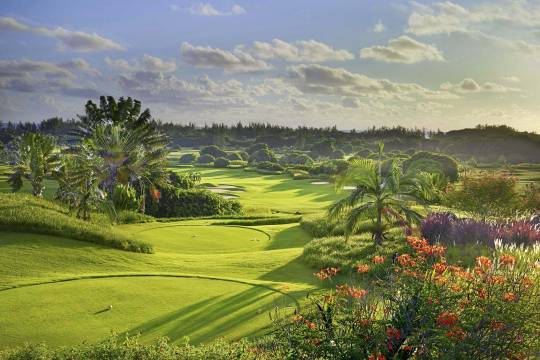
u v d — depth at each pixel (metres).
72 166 41.34
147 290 16.66
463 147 189.25
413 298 6.18
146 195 50.91
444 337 5.59
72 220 25.95
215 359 8.99
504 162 146.25
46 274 18.69
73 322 13.30
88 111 53.56
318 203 61.88
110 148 43.09
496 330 5.70
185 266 21.69
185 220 42.50
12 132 187.75
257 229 36.47
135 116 54.47
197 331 12.62
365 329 6.25
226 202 54.56
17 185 55.00
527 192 37.59
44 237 23.53
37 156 53.41
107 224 32.72
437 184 38.56
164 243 29.91
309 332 6.77
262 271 20.86
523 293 6.25
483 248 17.48
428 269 6.82
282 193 75.25
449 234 19.70
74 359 9.40
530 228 18.11
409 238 7.54
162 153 48.53
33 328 12.77
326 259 20.86
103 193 40.00
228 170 124.94
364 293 7.00
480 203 31.56
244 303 14.98
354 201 22.55
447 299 6.21
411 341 5.78
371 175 22.23
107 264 21.09
